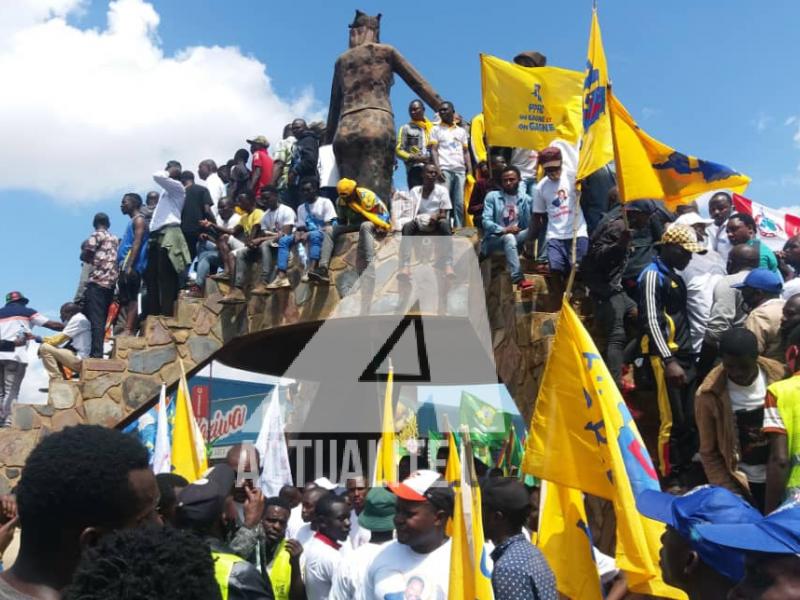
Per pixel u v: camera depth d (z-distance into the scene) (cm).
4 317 1009
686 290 571
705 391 453
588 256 617
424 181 834
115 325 1056
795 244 678
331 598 447
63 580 187
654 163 662
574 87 802
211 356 936
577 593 380
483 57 826
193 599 160
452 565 341
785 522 183
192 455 569
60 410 892
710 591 216
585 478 388
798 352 405
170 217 970
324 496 511
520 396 669
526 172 869
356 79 963
